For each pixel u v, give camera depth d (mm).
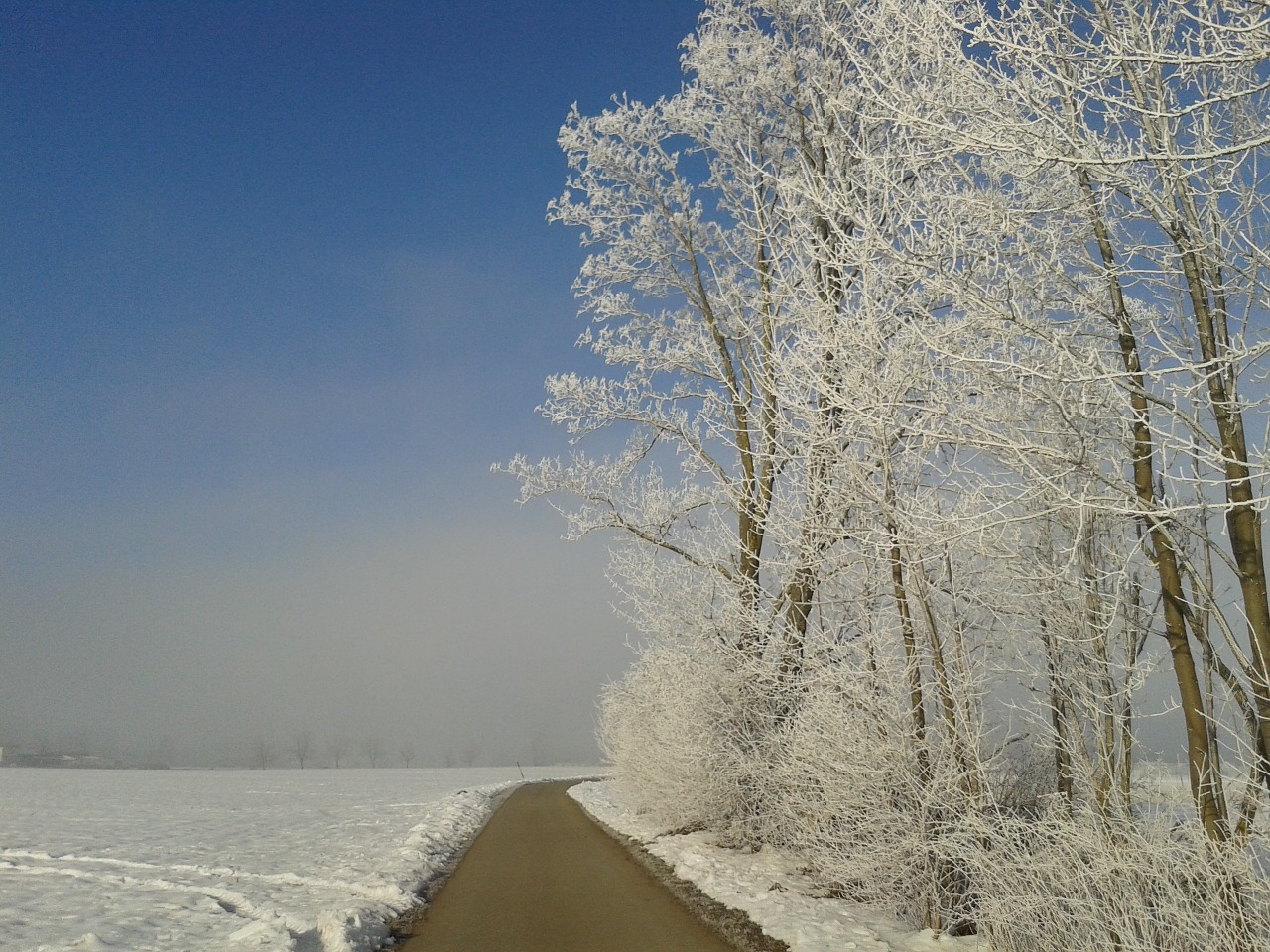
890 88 6426
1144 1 6039
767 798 13625
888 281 7379
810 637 10812
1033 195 6875
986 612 8789
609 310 17188
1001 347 6555
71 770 81125
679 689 15305
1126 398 5918
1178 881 5949
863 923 8984
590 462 17172
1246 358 5668
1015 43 5672
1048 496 6672
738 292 12328
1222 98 4375
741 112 15797
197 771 90812
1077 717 7816
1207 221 6176
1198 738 6426
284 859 14586
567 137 17047
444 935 9023
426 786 47562
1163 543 6680
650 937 8789
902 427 7633
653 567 15742
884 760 9164
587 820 23062
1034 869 7109
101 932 8375
